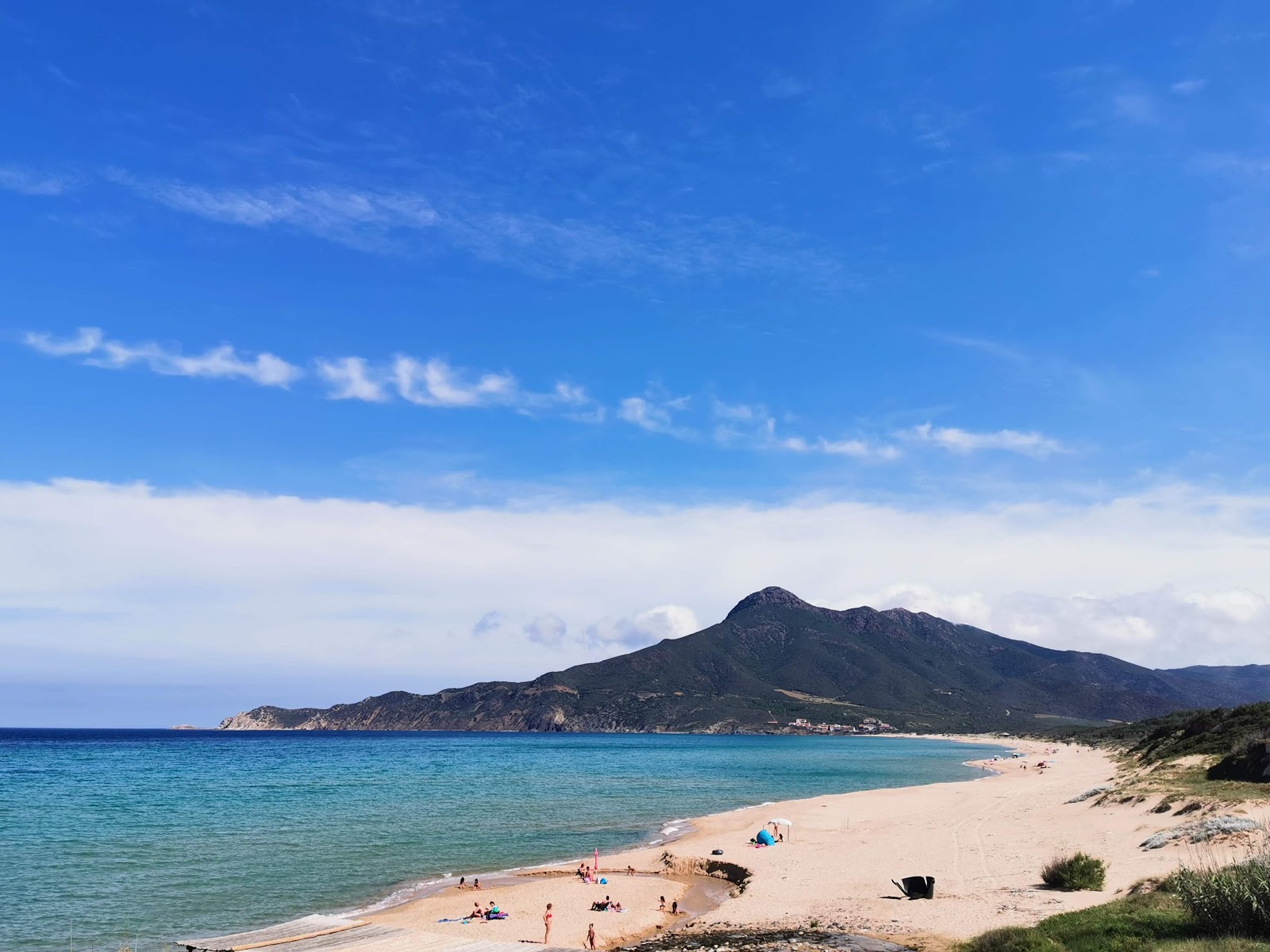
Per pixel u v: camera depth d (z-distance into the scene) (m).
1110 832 38.06
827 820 58.81
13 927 30.19
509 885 37.62
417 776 109.88
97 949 27.64
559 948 20.95
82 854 45.41
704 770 127.44
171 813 64.81
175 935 29.17
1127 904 21.64
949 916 25.25
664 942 25.31
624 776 113.00
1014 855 35.88
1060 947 18.73
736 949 23.03
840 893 31.28
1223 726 64.88
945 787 87.81
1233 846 28.27
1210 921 17.89
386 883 37.91
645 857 43.75
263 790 86.44
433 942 21.28
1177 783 46.38
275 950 20.39
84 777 105.69
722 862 40.19
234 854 45.47
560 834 53.56
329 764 140.50
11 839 51.09
